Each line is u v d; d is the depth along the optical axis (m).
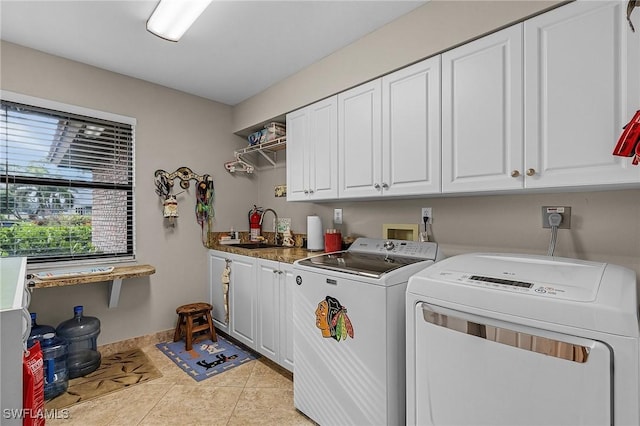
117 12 1.86
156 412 1.88
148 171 2.85
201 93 3.11
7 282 1.22
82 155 2.53
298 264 1.91
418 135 1.79
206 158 3.25
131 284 2.75
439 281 1.27
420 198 2.15
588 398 0.92
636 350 0.86
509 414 1.05
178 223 3.05
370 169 2.04
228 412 1.89
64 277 2.17
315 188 2.45
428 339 1.27
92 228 2.58
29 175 2.30
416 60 1.80
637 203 1.39
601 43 1.20
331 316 1.70
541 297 1.01
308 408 1.83
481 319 1.13
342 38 2.13
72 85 2.46
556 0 1.30
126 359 2.54
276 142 2.92
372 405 1.50
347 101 2.20
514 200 1.74
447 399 1.21
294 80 2.65
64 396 2.02
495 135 1.49
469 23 1.57
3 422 0.89
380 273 1.53
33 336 2.03
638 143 1.03
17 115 2.25
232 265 2.88
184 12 1.79
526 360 1.02
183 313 2.75
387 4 1.77
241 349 2.76
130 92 2.75
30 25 2.00
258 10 1.84
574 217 1.55
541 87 1.35
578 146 1.26
